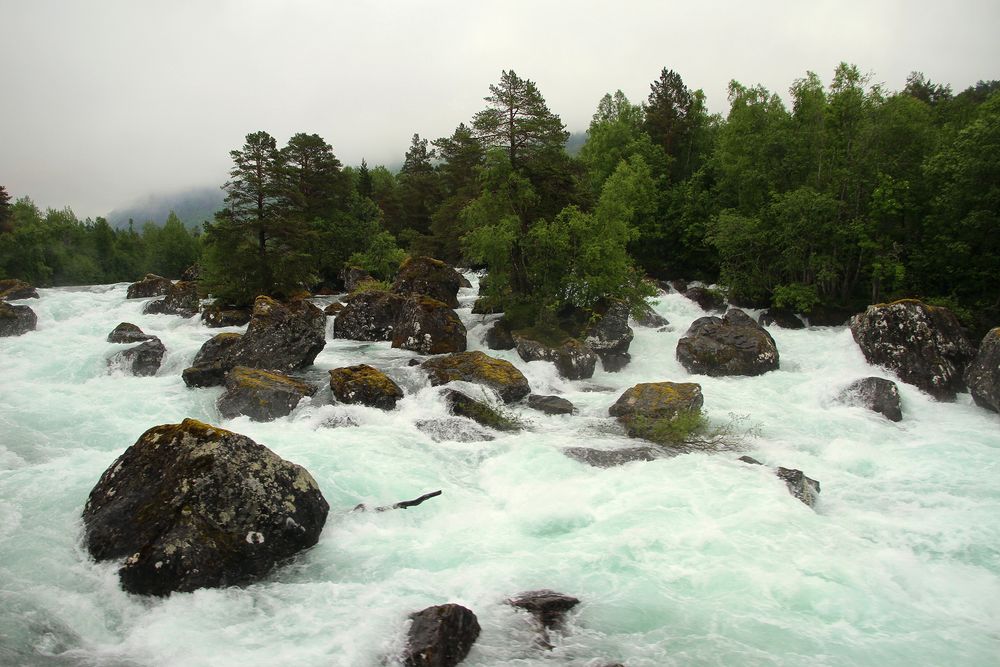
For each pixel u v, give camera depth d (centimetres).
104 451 1595
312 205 5950
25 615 892
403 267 3809
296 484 1162
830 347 2877
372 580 1051
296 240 4172
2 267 7038
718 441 1827
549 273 3203
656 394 2064
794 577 1059
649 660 855
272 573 1073
